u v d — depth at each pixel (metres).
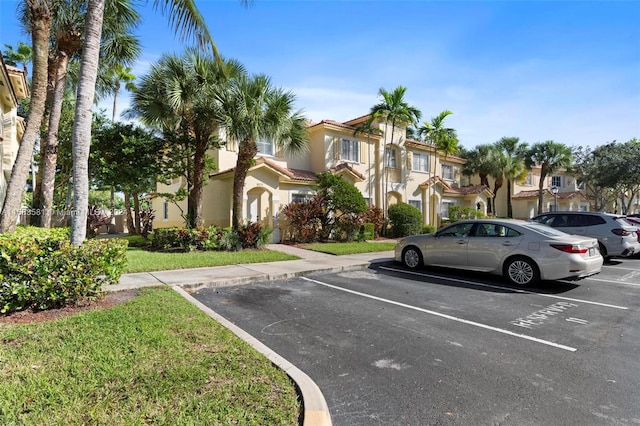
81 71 6.20
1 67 10.31
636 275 9.34
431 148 25.36
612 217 11.45
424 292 7.45
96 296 5.69
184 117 13.48
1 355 3.67
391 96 19.30
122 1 11.14
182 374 3.37
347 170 19.20
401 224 20.58
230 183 16.41
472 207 27.78
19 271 4.99
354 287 7.94
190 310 5.41
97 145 14.02
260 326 5.30
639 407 3.18
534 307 6.33
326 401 3.26
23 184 9.06
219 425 2.64
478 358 4.21
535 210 33.62
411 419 2.99
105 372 3.36
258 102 12.34
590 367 3.97
